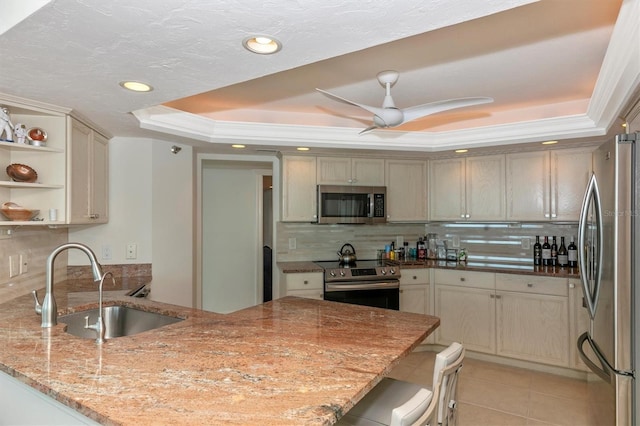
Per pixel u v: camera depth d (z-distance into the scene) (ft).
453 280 13.12
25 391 4.90
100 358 4.60
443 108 8.05
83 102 7.48
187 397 3.61
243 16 4.29
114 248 10.82
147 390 3.75
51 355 4.68
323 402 3.54
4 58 5.41
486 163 13.48
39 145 7.60
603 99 8.28
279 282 13.78
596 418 7.77
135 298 8.11
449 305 13.20
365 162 14.07
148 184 11.18
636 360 6.10
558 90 9.85
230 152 13.62
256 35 4.76
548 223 13.29
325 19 4.36
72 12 4.19
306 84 9.42
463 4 4.06
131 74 6.05
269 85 9.48
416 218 14.48
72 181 8.19
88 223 9.21
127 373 4.16
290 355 4.77
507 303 12.11
